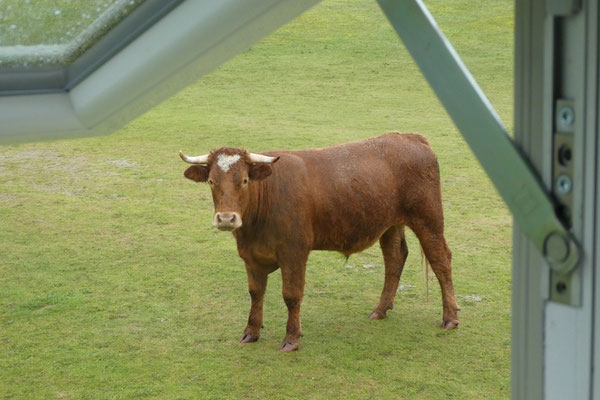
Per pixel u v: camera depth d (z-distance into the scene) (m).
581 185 1.41
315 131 17.50
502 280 9.28
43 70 1.48
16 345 7.48
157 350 7.39
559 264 1.45
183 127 18.14
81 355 7.27
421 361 7.07
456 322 7.83
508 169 1.47
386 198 7.44
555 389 1.53
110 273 9.59
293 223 7.04
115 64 1.46
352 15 30.81
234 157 6.58
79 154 15.90
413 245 10.82
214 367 7.00
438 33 1.50
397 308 8.45
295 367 6.97
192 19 1.39
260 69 24.77
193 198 12.98
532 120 1.48
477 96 1.48
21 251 10.38
